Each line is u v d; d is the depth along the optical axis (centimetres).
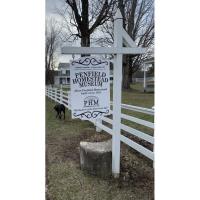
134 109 398
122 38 298
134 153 407
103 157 315
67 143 463
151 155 337
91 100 301
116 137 313
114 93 309
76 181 306
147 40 1308
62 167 346
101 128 506
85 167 331
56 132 546
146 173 330
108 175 320
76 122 658
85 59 294
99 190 288
